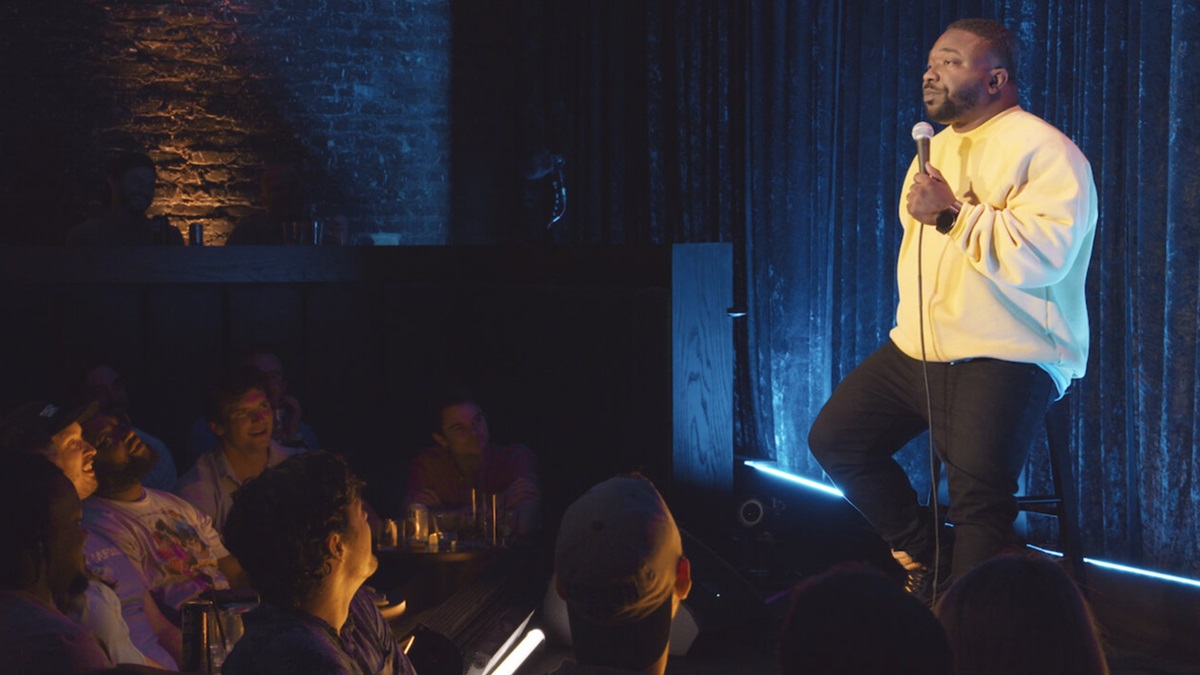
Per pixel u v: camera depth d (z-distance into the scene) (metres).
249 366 3.64
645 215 6.41
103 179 6.74
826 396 5.29
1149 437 3.59
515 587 3.51
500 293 5.20
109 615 2.23
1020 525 3.90
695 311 4.23
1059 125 3.99
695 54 6.02
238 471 3.59
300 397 5.24
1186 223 3.44
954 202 2.68
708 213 6.01
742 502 4.15
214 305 5.10
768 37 5.55
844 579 1.09
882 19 4.87
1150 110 3.56
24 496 1.72
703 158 6.03
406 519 3.66
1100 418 3.82
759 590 3.88
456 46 7.29
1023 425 2.71
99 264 4.96
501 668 2.99
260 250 5.21
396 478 4.54
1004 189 2.69
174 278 5.07
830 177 5.25
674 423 4.18
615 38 6.54
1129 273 3.68
